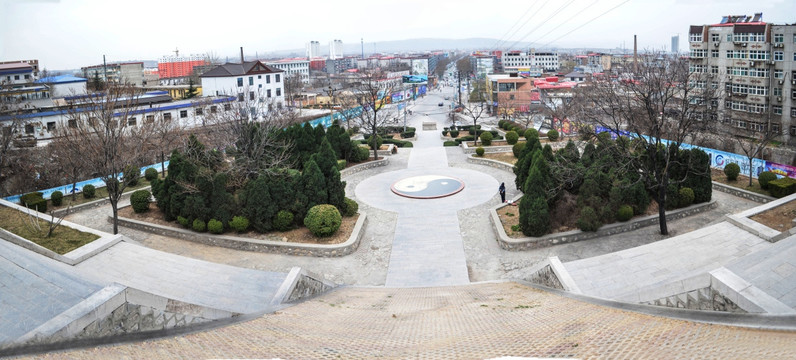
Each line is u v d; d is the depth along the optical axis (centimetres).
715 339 939
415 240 2542
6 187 3531
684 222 2519
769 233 1961
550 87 9425
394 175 3916
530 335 1061
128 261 1867
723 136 4725
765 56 5791
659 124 2562
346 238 2467
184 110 5912
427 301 1661
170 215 2664
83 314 1202
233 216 2533
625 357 832
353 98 9456
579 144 3966
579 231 2388
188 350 1048
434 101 14662
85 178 3741
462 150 4869
